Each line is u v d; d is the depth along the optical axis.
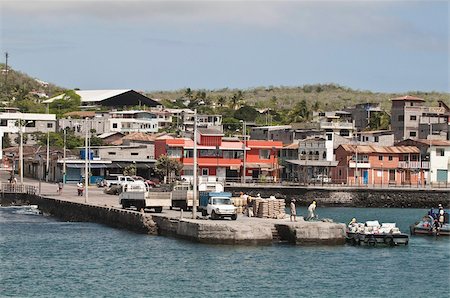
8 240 129.62
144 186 155.62
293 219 125.81
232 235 116.69
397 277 99.50
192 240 120.56
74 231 142.00
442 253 117.75
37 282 94.50
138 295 87.56
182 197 147.25
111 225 150.38
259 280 94.94
